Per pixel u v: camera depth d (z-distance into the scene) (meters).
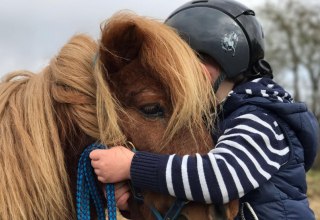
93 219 1.75
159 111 1.54
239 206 1.71
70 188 1.61
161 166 1.48
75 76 1.59
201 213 1.52
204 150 1.55
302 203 1.77
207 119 1.59
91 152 1.55
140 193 1.58
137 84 1.54
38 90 1.60
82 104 1.57
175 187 1.48
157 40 1.54
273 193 1.71
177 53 1.53
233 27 1.85
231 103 1.75
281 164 1.67
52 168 1.53
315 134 1.89
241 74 1.91
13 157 1.51
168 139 1.52
